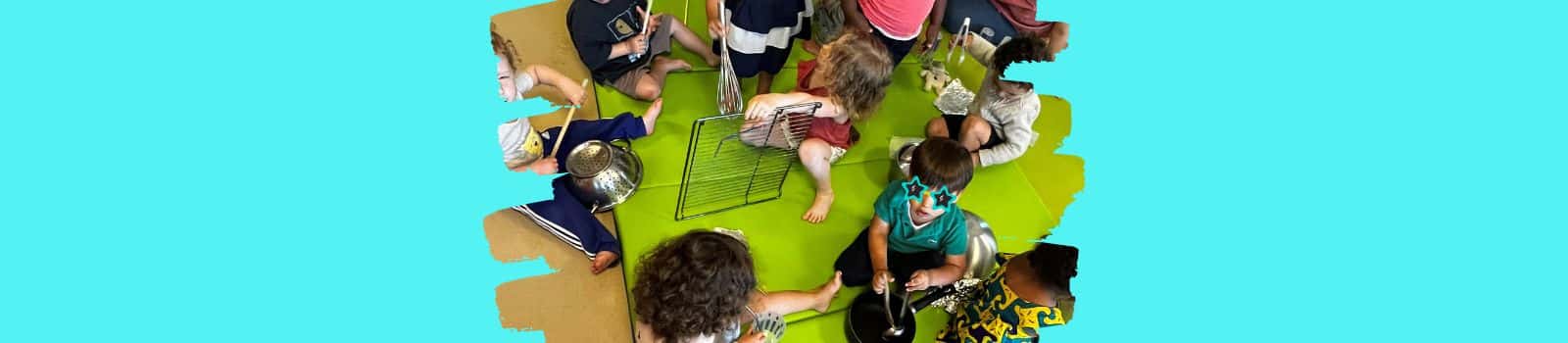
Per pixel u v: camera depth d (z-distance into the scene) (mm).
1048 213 3996
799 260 3609
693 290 2447
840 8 4504
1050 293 2721
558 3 4660
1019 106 3729
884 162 4113
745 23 3658
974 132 3867
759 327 3176
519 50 4367
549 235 3619
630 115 3939
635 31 4035
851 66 3217
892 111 4375
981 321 3027
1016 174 4191
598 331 3316
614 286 3451
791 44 3984
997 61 3617
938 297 3270
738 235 3594
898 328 3229
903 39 3953
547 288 3422
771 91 4270
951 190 2898
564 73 4309
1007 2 4754
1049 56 4695
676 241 2555
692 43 4391
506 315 3312
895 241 3377
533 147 3680
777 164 3979
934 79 4535
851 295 3518
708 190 3809
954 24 4859
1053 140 4434
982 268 3486
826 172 3611
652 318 2549
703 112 4219
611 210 3695
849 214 3844
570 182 3684
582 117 4105
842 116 3607
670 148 4000
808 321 3406
